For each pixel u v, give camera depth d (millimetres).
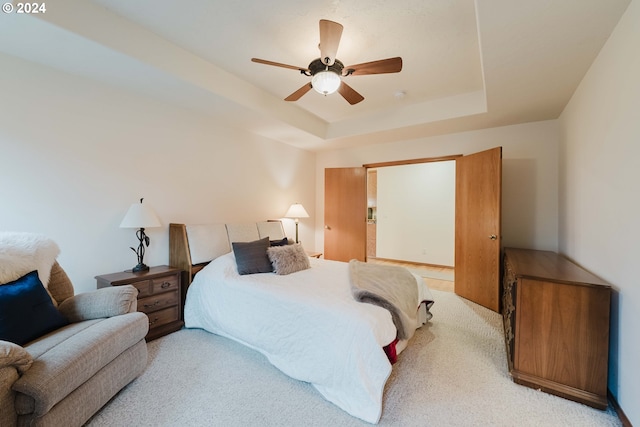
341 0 1738
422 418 1542
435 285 4434
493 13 1525
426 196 6016
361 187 4785
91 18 1769
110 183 2486
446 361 2131
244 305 2291
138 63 2059
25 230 2035
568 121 2752
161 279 2516
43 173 2113
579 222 2363
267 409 1612
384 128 3773
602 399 1619
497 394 1748
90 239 2365
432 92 3143
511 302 2158
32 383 1170
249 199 3926
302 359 1875
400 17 1895
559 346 1753
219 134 3461
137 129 2660
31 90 2049
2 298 1454
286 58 2451
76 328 1621
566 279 1774
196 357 2162
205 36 2137
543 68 2096
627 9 1480
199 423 1499
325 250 5102
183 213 3086
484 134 3695
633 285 1447
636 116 1424
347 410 1580
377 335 1664
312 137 4164
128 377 1741
